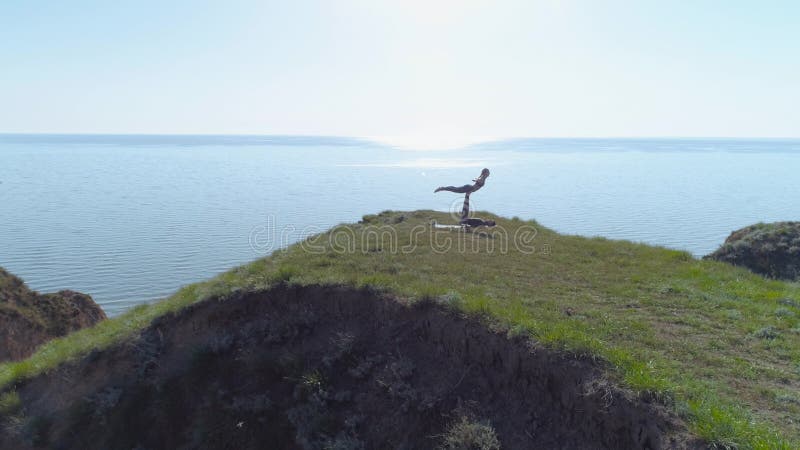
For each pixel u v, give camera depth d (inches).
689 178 4483.3
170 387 480.1
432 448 381.4
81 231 2048.5
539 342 395.2
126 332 543.2
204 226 2113.7
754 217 2377.0
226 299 529.3
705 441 299.4
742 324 458.3
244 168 5472.4
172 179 4244.6
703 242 1801.2
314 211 2493.8
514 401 388.8
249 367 471.5
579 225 2156.7
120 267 1492.4
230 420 443.5
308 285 526.9
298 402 441.4
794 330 447.2
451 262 626.5
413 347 454.0
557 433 360.5
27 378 544.4
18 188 3592.5
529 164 6259.8
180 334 526.0
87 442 469.4
